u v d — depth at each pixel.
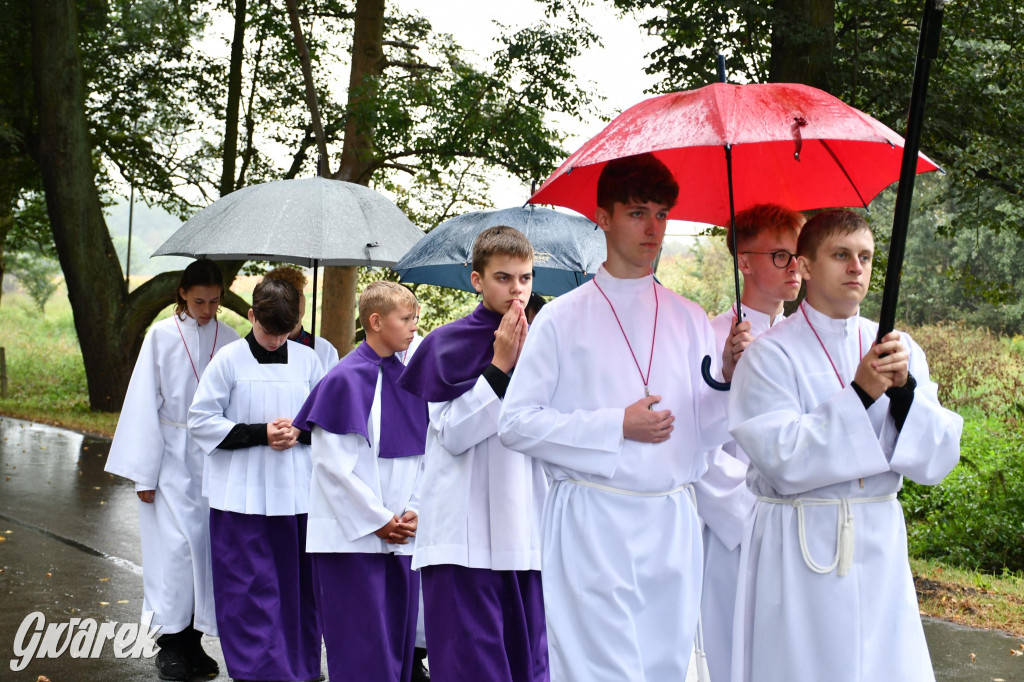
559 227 5.07
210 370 4.70
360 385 4.27
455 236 5.16
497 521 3.65
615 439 2.88
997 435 11.88
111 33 19.48
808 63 10.32
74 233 17.98
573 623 2.95
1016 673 5.10
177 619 4.84
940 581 7.48
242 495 4.59
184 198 20.75
